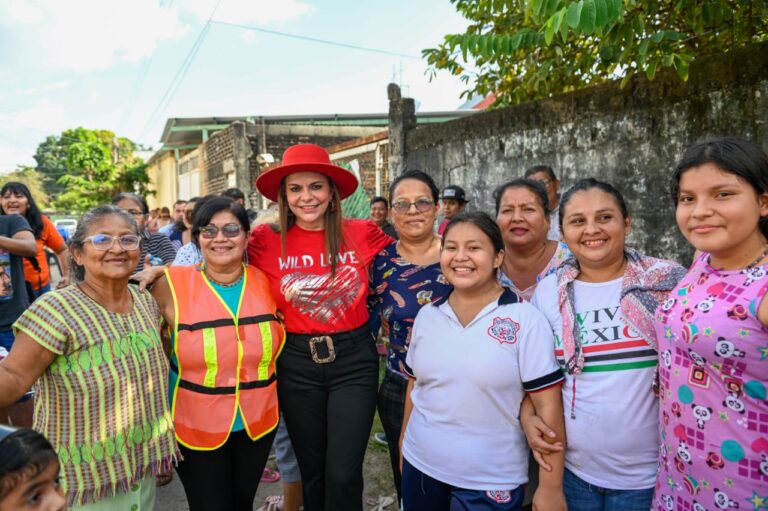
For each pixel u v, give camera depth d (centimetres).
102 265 182
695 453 150
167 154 2202
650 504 174
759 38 386
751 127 328
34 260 404
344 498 229
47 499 116
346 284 242
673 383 156
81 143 2672
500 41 383
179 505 313
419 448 200
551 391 184
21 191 396
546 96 505
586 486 181
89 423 177
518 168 514
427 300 237
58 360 174
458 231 197
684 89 363
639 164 398
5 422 312
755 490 139
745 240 146
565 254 234
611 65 400
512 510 187
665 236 383
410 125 710
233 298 225
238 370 217
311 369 237
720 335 140
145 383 191
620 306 180
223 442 212
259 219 391
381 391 254
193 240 233
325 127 1370
